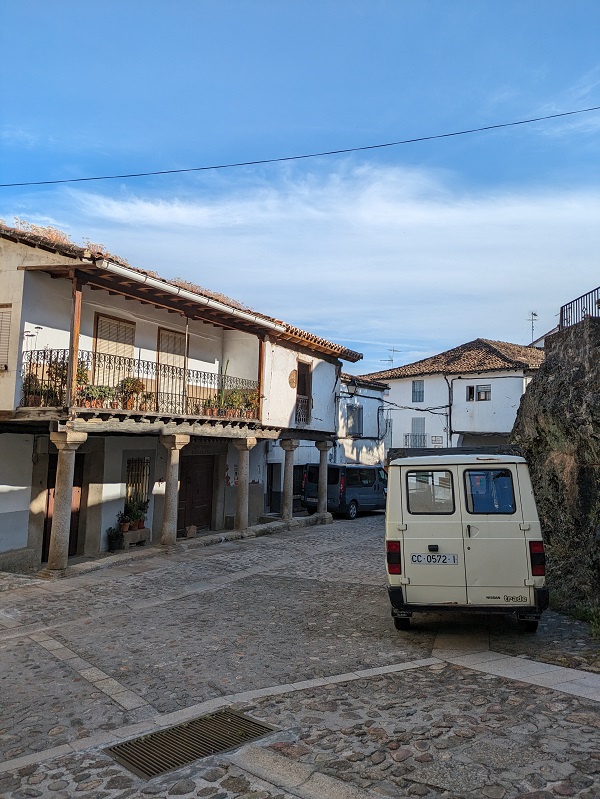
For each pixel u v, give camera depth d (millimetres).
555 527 11156
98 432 13594
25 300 12664
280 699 5809
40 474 14320
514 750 4547
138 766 4605
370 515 26203
